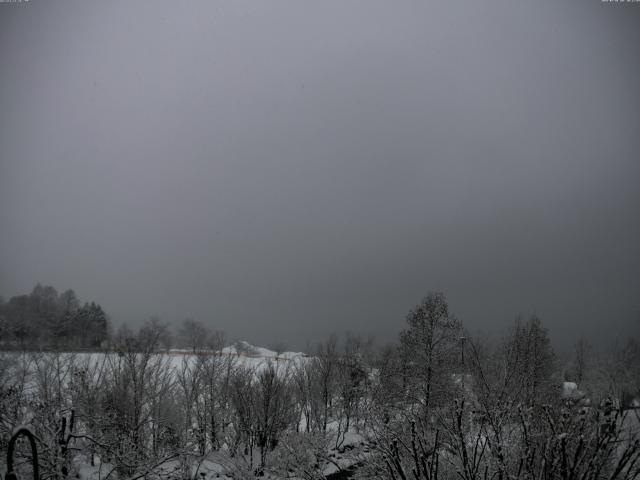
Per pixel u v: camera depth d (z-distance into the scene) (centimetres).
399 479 1167
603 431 885
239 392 2900
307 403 3578
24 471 1859
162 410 2688
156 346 3756
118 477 2125
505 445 1019
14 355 2477
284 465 2195
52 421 2059
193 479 2244
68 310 5116
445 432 1169
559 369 2694
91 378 2531
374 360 3872
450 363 2394
